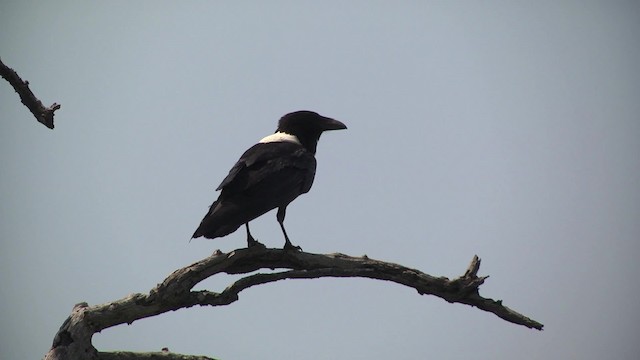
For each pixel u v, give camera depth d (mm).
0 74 12617
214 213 13680
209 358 12188
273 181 14719
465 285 12203
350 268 12477
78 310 11562
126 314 11586
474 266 12312
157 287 11656
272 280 12125
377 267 12453
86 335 11375
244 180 14555
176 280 11719
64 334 11344
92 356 11430
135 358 11859
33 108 13031
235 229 13695
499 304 12211
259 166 14906
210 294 11898
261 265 12930
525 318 12219
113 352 11750
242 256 12508
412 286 12469
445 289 12297
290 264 12820
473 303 12336
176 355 12086
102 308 11453
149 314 11773
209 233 13406
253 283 12062
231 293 11953
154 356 11977
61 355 11211
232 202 14008
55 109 13156
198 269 11906
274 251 12703
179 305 11859
